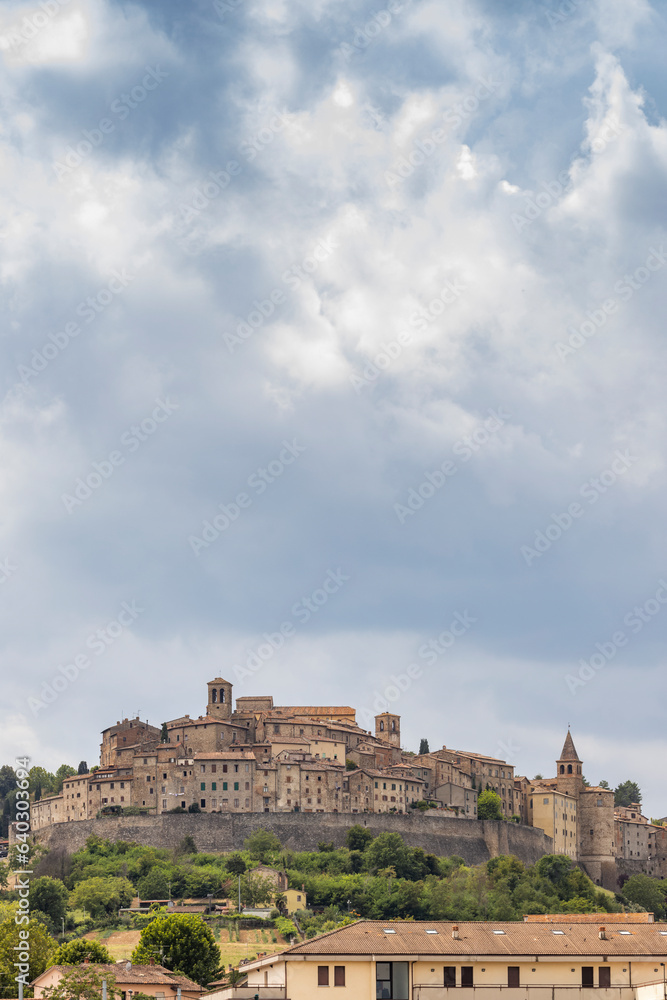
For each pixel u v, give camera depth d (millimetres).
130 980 162125
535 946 126375
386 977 122188
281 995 122062
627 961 124562
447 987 122312
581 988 123562
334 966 121625
